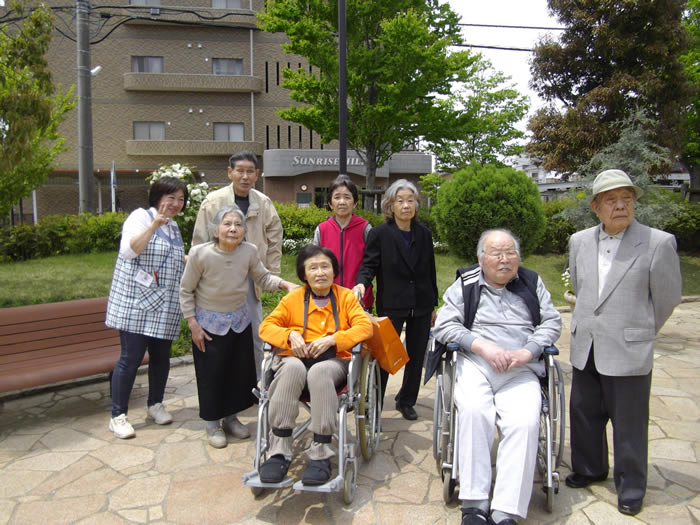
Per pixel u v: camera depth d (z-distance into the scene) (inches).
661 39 423.2
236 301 129.6
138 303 134.0
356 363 111.3
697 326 270.5
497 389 106.1
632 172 252.5
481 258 112.8
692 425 142.8
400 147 522.0
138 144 876.0
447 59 442.3
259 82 895.7
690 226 499.2
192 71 890.1
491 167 244.5
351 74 439.5
